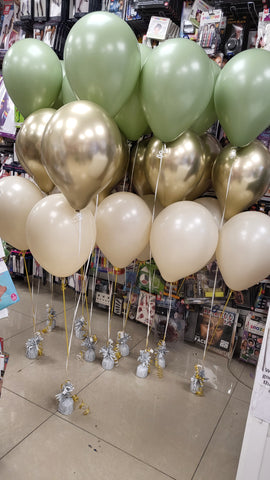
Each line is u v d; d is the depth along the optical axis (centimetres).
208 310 246
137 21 240
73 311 287
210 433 168
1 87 306
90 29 134
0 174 326
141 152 191
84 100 144
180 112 143
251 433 105
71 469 139
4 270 122
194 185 170
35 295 312
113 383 198
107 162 136
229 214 179
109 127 136
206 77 142
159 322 250
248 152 161
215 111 172
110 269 277
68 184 136
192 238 151
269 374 99
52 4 275
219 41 208
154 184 171
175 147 159
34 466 139
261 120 147
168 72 136
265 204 213
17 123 297
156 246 160
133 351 235
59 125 130
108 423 167
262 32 191
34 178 189
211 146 189
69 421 165
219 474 145
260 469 106
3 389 182
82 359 218
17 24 292
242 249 154
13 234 181
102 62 134
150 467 145
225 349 238
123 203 166
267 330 99
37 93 176
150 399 188
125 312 278
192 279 246
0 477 132
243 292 236
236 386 208
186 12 221
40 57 171
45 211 146
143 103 150
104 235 168
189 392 198
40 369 203
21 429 157
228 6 204
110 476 139
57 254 148
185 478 142
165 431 166
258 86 140
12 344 227
